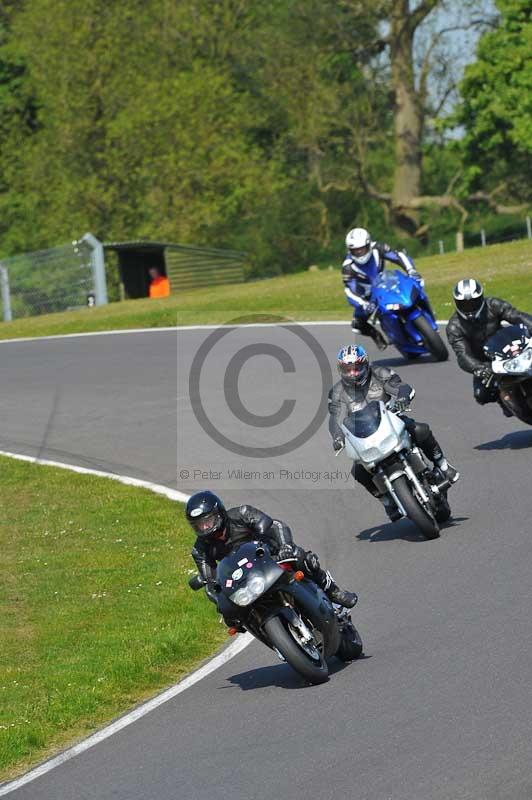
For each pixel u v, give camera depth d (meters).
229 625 31.97
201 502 32.41
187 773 26.77
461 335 52.91
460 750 24.61
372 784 23.80
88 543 53.75
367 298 76.62
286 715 29.36
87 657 39.00
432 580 38.81
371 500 52.16
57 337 118.06
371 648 33.69
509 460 52.19
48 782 28.55
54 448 72.69
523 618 33.03
